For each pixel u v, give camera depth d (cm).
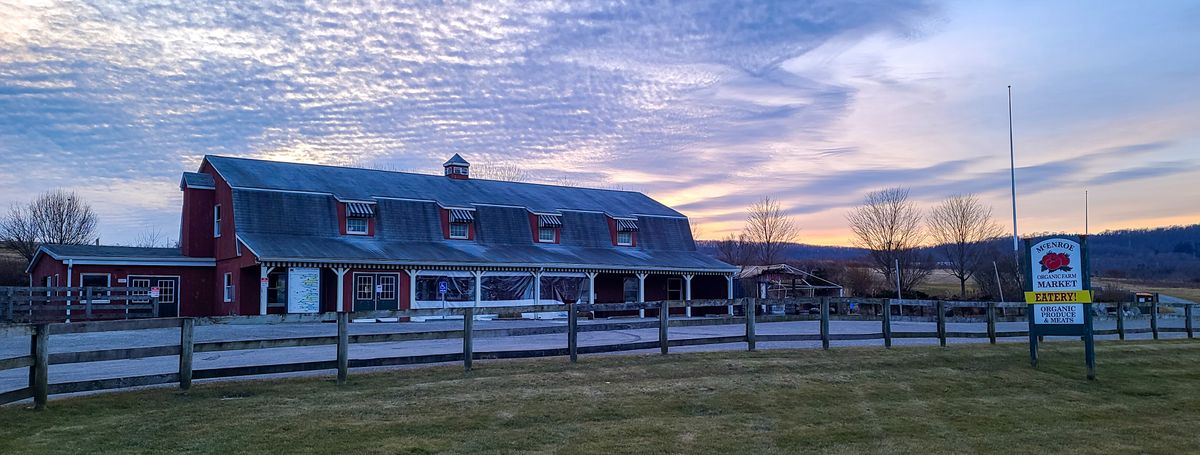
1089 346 1686
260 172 3862
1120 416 1365
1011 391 1517
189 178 3834
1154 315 2511
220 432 993
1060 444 1134
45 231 6181
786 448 1046
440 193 4241
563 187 4991
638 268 4209
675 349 1873
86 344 2070
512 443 1004
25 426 981
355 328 2859
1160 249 11712
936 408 1326
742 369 1520
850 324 3156
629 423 1120
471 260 3712
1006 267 5994
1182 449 1140
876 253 6638
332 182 3984
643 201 5131
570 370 1440
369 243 3747
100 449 912
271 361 1644
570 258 4094
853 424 1190
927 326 3092
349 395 1202
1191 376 1800
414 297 3588
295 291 3303
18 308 2878
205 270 3766
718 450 1021
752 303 1755
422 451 958
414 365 1446
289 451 934
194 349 1198
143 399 1134
